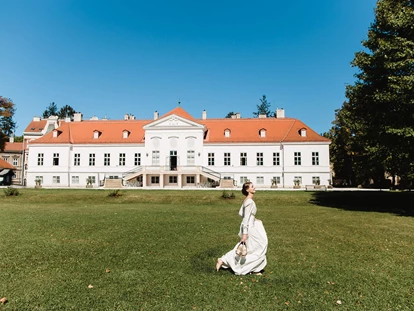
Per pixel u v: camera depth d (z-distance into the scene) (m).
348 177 56.97
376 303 5.41
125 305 5.23
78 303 5.31
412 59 17.28
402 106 18.19
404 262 7.87
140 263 7.57
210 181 45.66
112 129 52.44
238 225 13.25
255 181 46.69
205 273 6.82
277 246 9.50
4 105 50.78
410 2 20.00
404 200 23.59
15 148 77.44
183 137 46.88
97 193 28.92
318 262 7.81
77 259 7.92
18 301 5.37
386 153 20.23
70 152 49.84
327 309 5.15
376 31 21.41
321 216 16.58
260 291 5.84
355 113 22.83
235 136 48.59
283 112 52.19
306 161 45.88
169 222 13.97
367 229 12.51
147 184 45.31
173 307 5.16
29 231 11.64
